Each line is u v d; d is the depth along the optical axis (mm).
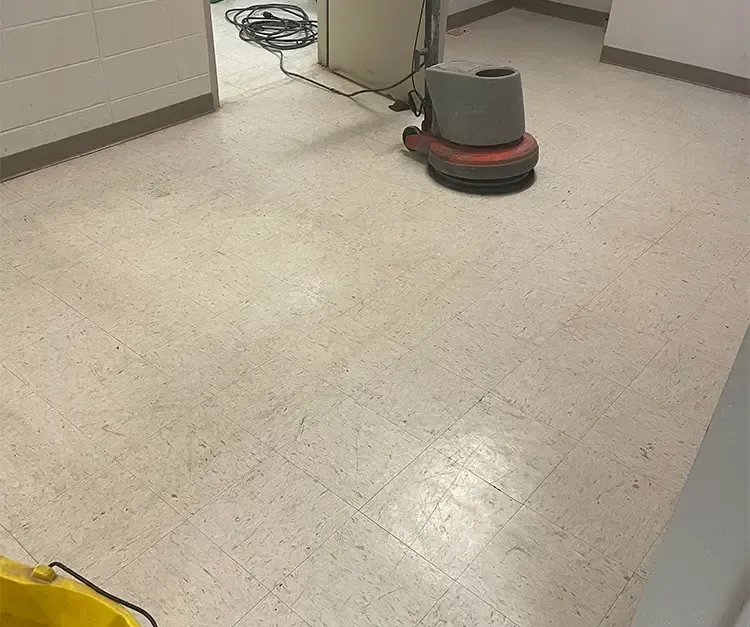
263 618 1401
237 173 2854
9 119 2676
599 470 1719
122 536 1535
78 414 1806
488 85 2576
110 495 1617
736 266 2451
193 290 2227
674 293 2311
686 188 2891
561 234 2570
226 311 2150
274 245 2439
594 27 4684
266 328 2094
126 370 1936
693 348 2094
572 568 1508
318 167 2918
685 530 954
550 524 1593
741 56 3648
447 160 2727
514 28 4633
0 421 1778
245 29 4262
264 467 1692
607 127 3354
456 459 1729
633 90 3766
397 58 3383
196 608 1413
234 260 2361
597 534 1576
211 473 1674
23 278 2244
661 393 1938
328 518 1587
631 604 1446
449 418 1836
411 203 2709
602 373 1994
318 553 1518
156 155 2963
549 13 4871
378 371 1965
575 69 4016
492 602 1441
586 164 3029
